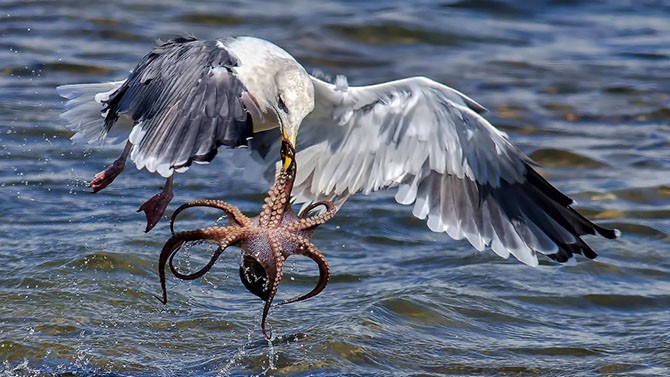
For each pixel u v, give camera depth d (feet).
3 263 40.34
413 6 83.30
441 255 44.32
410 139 34.58
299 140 35.19
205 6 80.84
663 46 79.46
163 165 27.99
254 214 48.42
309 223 28.99
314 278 41.52
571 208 34.40
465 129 34.04
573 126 63.98
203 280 40.14
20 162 52.37
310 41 75.56
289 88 31.68
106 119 31.22
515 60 75.15
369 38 76.74
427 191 34.96
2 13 76.74
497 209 35.19
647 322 38.29
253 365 33.60
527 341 36.32
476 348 35.63
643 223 47.98
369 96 34.12
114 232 44.32
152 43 73.41
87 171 51.98
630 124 64.69
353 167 35.27
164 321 36.60
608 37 81.25
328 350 34.58
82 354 33.78
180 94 29.25
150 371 33.01
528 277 41.86
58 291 38.01
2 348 33.81
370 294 39.63
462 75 72.02
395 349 35.06
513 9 84.79
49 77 65.82
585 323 38.22
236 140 28.30
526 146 59.00
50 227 44.75
